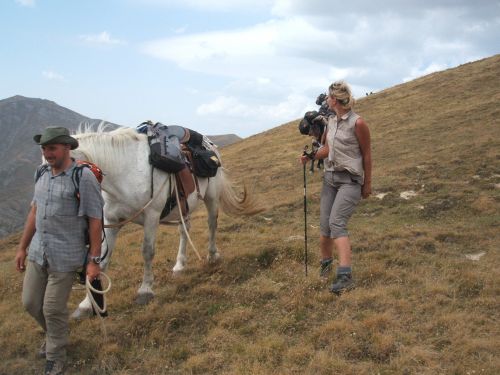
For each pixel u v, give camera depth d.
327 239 6.57
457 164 15.17
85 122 6.19
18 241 20.36
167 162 6.18
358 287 6.24
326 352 4.79
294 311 5.77
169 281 7.25
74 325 5.95
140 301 6.46
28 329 6.02
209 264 7.74
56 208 4.64
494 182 12.77
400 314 5.48
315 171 20.83
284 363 4.70
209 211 7.80
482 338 4.84
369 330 5.11
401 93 37.25
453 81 36.12
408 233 8.84
